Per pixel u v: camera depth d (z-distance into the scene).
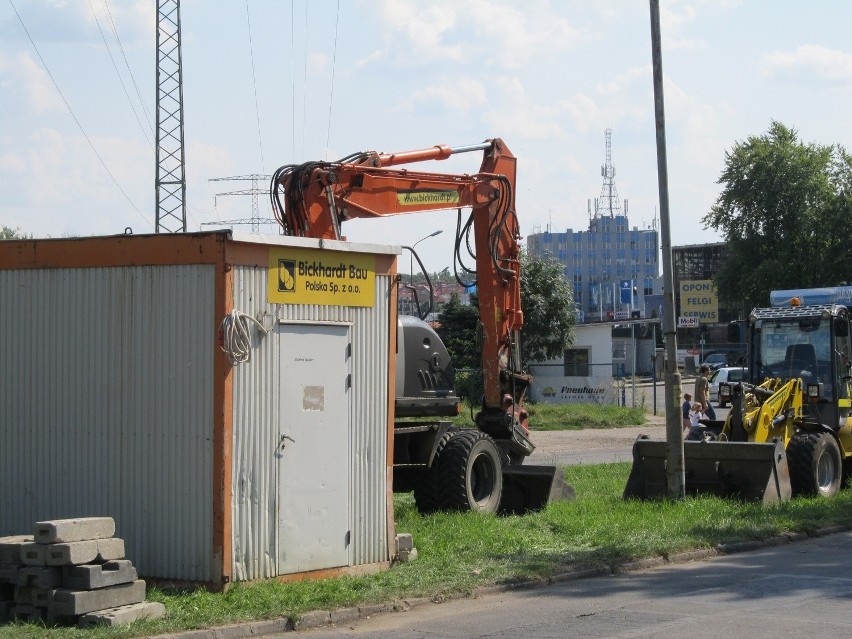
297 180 14.30
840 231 69.69
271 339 10.38
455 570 11.12
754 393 18.64
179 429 10.10
